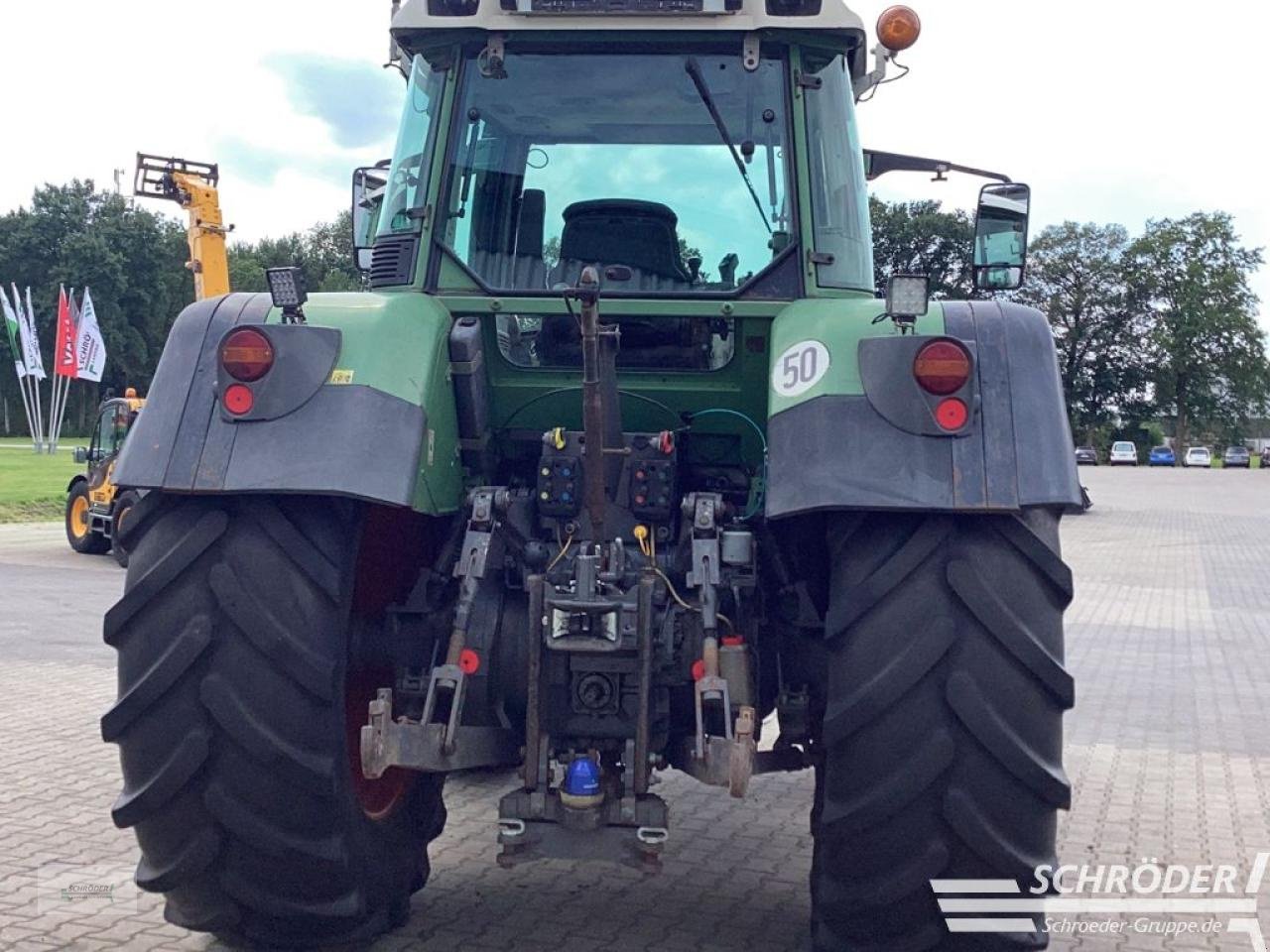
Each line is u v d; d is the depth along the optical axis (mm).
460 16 4309
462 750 3639
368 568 3947
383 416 3512
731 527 3994
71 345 56125
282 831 3477
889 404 3404
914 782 3322
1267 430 125625
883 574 3359
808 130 4285
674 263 4273
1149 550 24031
